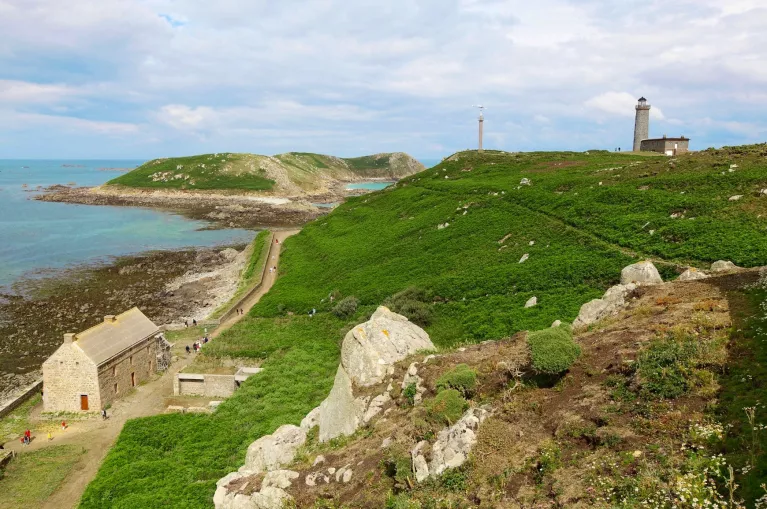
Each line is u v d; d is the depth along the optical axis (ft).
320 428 82.02
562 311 121.08
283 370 146.61
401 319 97.76
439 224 244.22
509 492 45.78
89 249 366.02
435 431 58.59
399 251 229.25
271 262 308.40
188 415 129.39
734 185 160.25
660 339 59.21
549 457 47.19
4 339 194.49
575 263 144.97
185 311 233.76
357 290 201.98
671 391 50.03
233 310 221.25
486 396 62.13
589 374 58.23
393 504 50.98
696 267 117.91
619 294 82.53
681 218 150.30
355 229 307.99
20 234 417.28
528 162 335.47
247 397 132.57
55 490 102.73
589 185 212.64
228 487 71.41
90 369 135.64
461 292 159.94
